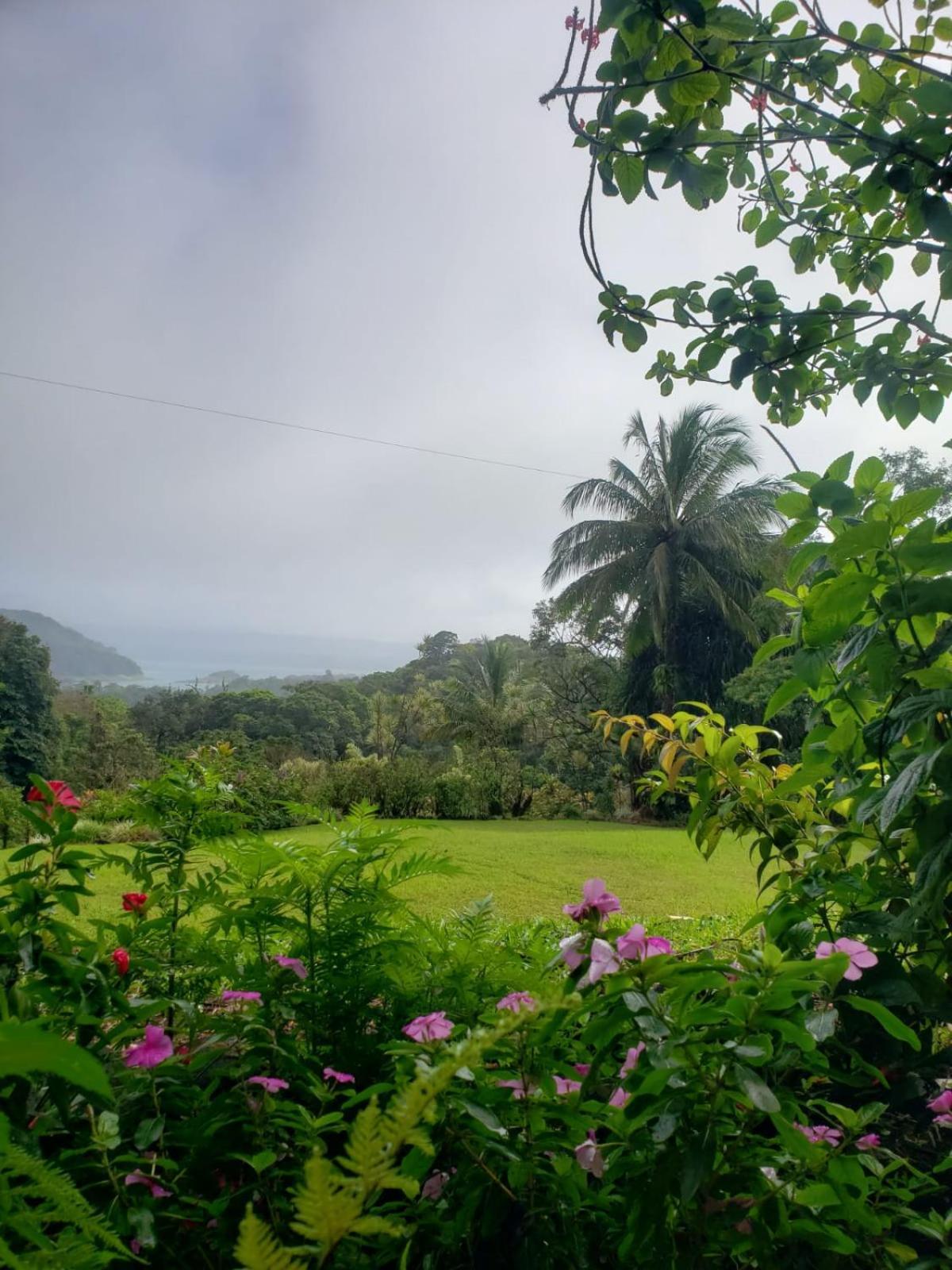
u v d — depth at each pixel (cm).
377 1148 39
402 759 1747
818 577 128
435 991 127
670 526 1858
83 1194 90
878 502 125
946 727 113
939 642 122
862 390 170
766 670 1441
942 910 112
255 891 128
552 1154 88
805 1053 88
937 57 117
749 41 123
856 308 149
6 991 91
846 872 131
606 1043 84
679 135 132
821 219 170
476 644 2702
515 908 503
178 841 152
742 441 1855
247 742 1966
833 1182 82
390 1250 82
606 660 2109
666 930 319
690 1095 78
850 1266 93
